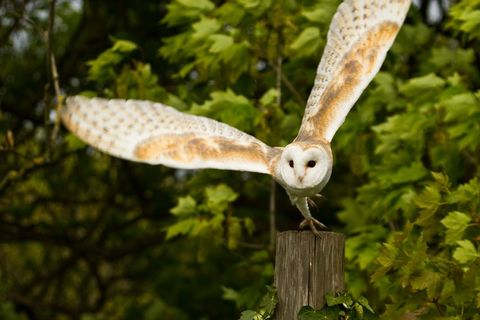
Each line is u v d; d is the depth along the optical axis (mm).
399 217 12750
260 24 12531
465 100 11242
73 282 20547
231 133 6773
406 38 13469
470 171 12977
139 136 6398
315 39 12047
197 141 6543
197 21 12797
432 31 13578
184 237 17297
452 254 10117
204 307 17141
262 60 13188
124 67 12656
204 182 12742
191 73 15109
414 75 13578
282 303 7199
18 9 16438
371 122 12609
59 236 17812
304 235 7164
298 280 7148
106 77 12789
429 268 9539
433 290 9352
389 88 12648
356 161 12500
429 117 11812
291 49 12211
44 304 18406
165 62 15734
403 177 11695
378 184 11961
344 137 12492
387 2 7281
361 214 12617
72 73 17562
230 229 12016
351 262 11812
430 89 11938
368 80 6988
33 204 17594
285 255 7223
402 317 9867
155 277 18531
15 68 17984
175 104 12523
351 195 15961
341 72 7027
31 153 16078
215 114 11875
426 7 15836
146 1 16875
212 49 12000
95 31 17562
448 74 13156
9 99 17969
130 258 19531
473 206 10016
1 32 17219
